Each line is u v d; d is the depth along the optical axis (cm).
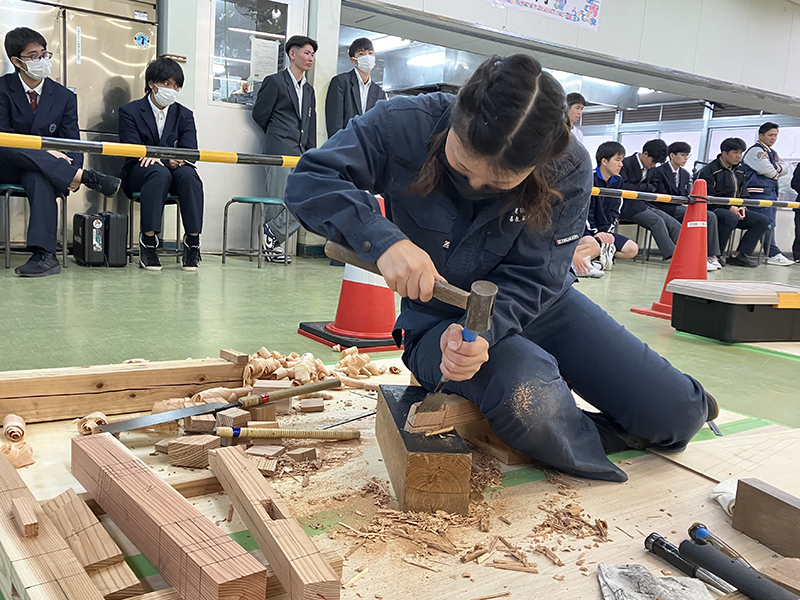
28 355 214
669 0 762
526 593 99
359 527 116
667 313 383
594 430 149
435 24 630
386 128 135
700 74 815
